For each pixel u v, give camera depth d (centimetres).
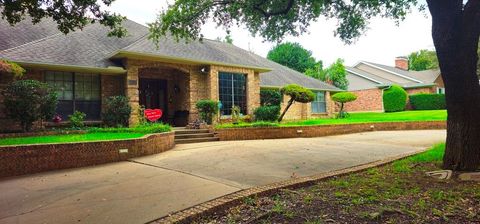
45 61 1259
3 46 1379
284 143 1261
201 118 1617
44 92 1172
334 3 1013
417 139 1403
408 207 456
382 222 406
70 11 751
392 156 921
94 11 777
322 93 2622
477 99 655
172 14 894
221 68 1756
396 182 593
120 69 1425
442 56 657
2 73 1159
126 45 1639
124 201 500
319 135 1625
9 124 1202
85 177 689
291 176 655
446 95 678
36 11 729
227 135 1419
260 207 475
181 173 696
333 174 659
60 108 1362
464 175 610
